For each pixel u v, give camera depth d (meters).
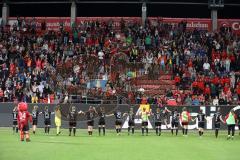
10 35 39.72
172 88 34.34
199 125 27.09
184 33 39.41
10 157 16.67
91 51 37.00
